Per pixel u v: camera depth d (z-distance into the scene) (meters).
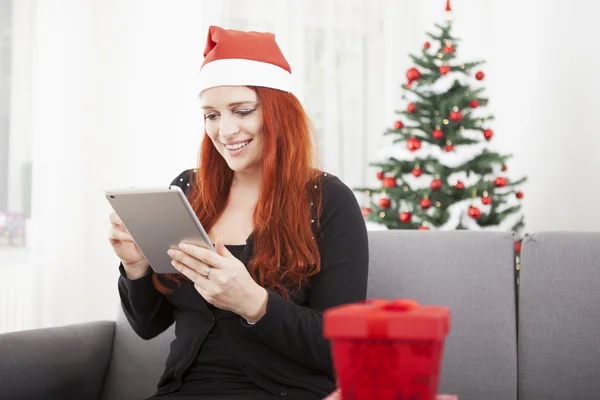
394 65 4.11
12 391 1.65
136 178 3.28
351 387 0.75
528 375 1.71
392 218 3.02
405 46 4.15
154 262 1.47
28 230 3.09
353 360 0.75
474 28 4.10
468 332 1.74
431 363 0.74
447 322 0.78
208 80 1.61
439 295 1.76
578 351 1.68
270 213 1.56
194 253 1.35
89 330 1.88
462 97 3.05
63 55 3.14
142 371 1.89
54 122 3.12
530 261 1.76
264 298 1.40
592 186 3.44
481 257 1.78
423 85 3.12
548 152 3.67
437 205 2.96
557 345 1.70
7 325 3.04
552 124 3.66
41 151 3.10
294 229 1.55
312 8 3.93
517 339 1.74
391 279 1.79
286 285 1.53
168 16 3.34
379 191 3.07
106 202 3.22
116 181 3.25
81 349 1.83
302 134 1.64
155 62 3.31
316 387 1.47
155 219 1.35
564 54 3.60
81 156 3.17
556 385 1.69
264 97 1.61
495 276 1.76
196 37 3.40
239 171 1.67
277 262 1.52
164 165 3.33
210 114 1.63
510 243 1.79
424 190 2.96
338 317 0.75
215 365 1.52
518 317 1.75
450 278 1.77
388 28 4.11
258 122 1.60
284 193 1.59
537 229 3.72
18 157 3.10
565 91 3.59
